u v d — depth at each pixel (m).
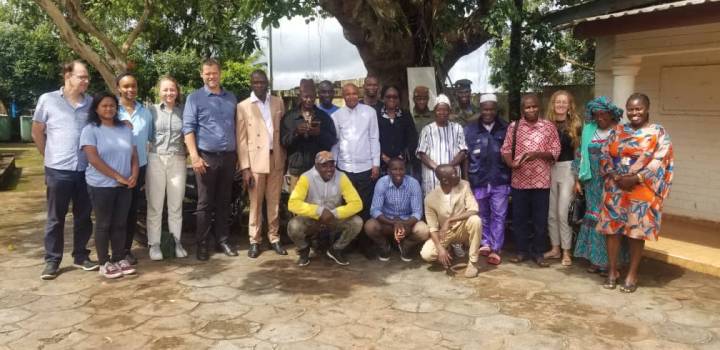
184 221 6.56
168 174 5.53
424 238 5.32
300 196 5.25
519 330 3.86
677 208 7.00
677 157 6.91
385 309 4.25
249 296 4.52
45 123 4.92
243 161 5.56
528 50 8.23
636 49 6.09
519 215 5.44
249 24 7.22
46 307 4.27
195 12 7.92
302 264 5.37
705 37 5.53
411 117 5.87
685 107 6.77
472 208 5.10
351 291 4.65
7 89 20.72
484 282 4.89
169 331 3.84
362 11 6.67
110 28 9.94
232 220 6.57
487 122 5.57
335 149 5.64
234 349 3.56
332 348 3.58
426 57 7.55
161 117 5.42
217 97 5.41
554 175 5.39
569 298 4.49
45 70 19.28
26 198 9.19
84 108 4.98
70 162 4.89
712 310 4.23
